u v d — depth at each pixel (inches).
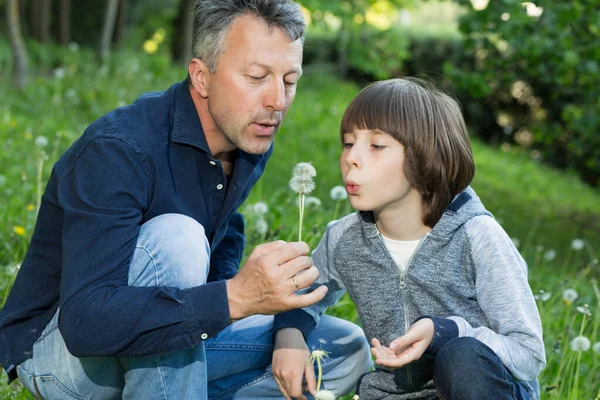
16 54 410.3
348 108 92.7
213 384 103.7
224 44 88.2
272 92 88.7
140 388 85.7
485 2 300.4
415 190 91.6
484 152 595.8
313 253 103.3
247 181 100.2
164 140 91.5
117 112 92.4
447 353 82.9
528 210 401.7
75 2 723.4
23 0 701.3
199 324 80.2
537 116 709.9
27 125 314.0
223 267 109.7
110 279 81.4
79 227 83.4
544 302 170.4
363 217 95.6
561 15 270.5
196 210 94.8
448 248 90.8
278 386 100.4
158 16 877.2
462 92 732.7
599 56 281.4
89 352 81.0
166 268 83.7
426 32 836.6
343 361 105.7
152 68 574.2
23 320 92.6
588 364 145.0
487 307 89.6
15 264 142.6
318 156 396.5
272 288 79.1
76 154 88.6
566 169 639.8
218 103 90.0
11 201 193.9
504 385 81.7
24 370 91.6
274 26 88.0
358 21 599.8
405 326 94.6
